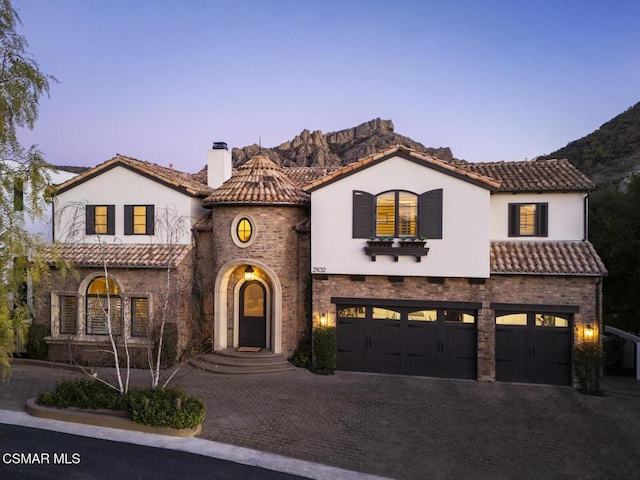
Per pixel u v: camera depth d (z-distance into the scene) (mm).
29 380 14133
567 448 9781
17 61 8828
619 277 19109
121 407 10477
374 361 15516
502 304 14352
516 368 14508
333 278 15508
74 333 16500
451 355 14945
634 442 10133
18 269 9258
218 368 15281
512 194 15477
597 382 13445
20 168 9219
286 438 9930
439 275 14320
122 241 17219
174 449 9148
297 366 15961
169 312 15883
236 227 16312
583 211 14969
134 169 17172
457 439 10117
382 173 14758
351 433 10305
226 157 20766
